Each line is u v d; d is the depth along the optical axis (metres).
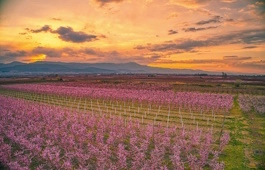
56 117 33.56
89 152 21.14
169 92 58.66
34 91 71.50
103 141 25.77
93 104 52.47
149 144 24.45
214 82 97.56
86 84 88.94
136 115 39.56
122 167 18.70
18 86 83.25
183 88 73.44
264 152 22.14
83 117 34.25
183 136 24.50
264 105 44.41
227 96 51.88
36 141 23.47
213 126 31.84
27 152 22.84
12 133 24.41
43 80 122.44
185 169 18.95
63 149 23.45
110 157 21.34
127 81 107.81
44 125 31.06
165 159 20.92
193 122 34.22
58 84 91.19
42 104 50.06
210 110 43.44
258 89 71.81
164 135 25.08
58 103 54.00
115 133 25.11
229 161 20.38
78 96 61.47
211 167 19.17
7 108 42.22
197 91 67.69
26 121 33.41
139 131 28.78
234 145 24.25
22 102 49.00
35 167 19.67
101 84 88.19
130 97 52.44
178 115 39.38
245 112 40.94
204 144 22.00
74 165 19.84
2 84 99.69
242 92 65.81
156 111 43.31
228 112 41.19
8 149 21.53
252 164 19.73
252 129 29.94
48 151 19.83
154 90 66.25
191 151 22.67
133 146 21.91
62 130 28.16
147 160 19.36
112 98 55.94
